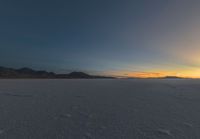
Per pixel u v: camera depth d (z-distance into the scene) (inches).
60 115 146.1
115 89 427.8
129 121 129.6
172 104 206.7
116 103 211.6
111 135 99.1
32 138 92.8
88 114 151.1
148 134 101.6
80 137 95.5
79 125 118.0
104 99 244.8
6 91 334.0
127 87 510.9
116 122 126.8
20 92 319.0
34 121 126.3
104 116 144.4
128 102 219.8
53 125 117.0
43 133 100.8
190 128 113.6
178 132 105.5
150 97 272.5
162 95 301.1
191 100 241.6
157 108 181.5
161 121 130.5
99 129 109.9
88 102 215.9
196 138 96.0
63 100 229.5
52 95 282.2
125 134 101.0
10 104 194.5
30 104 196.2
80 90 384.8
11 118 134.2
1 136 95.3
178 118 139.6
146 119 136.1
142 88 471.5
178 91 381.4
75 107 181.9
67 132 103.3
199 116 146.7
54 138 93.4
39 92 325.4
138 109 175.3
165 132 105.4
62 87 478.3
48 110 165.5
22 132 102.0
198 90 408.5
